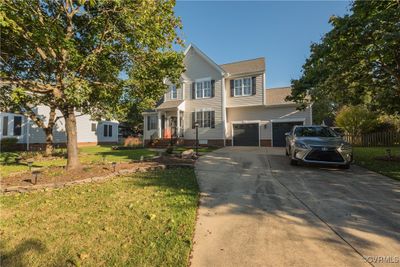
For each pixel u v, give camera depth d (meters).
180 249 2.99
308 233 3.44
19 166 10.36
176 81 9.14
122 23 7.21
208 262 2.74
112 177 7.42
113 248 3.03
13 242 3.20
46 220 3.96
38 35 5.76
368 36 7.04
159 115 21.52
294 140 9.04
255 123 19.88
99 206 4.63
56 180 6.78
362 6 6.90
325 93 10.46
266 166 9.07
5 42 6.40
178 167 9.20
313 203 4.76
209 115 20.28
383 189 5.67
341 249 2.99
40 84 7.17
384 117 16.95
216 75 20.12
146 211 4.30
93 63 7.11
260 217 4.08
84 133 26.52
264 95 18.89
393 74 8.46
